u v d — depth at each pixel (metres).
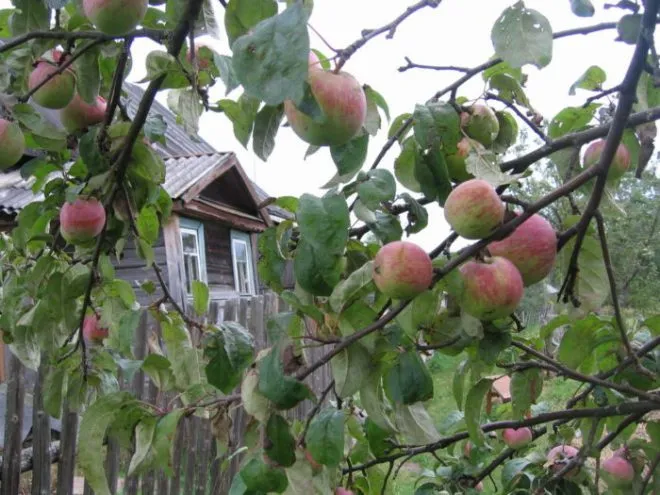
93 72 1.47
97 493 1.38
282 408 1.03
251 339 1.47
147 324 3.47
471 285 0.99
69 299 1.88
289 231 1.22
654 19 0.95
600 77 1.43
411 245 0.96
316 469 1.15
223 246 8.70
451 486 1.92
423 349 1.16
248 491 1.14
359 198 1.07
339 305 1.01
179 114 1.63
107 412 1.38
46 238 1.97
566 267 1.24
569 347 1.58
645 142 1.30
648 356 1.66
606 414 1.51
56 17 1.45
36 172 1.83
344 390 1.06
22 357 2.03
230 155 7.86
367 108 1.20
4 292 2.28
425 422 1.20
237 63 0.77
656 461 1.64
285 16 0.76
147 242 2.01
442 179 1.07
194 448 3.77
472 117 1.18
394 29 1.01
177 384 1.82
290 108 1.02
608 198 1.33
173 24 1.37
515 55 1.06
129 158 1.59
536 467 1.91
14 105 1.50
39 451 3.00
